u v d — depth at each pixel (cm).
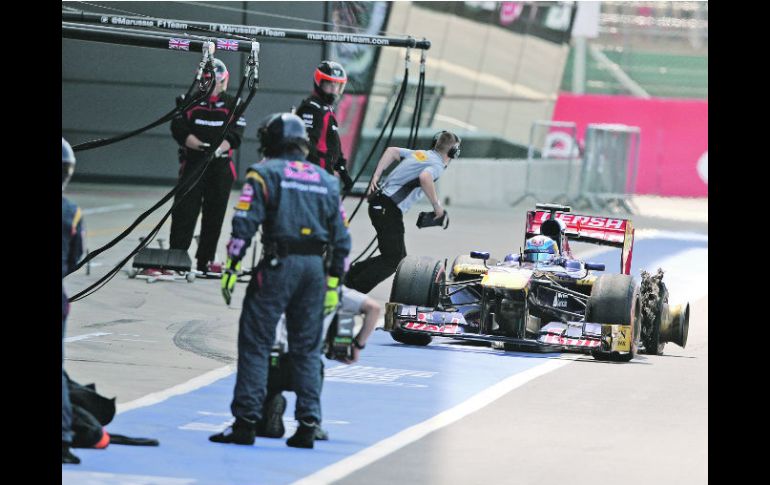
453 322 4194
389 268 4859
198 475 2459
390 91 10994
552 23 11950
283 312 2719
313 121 4909
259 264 2684
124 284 5509
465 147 11569
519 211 10812
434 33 11175
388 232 4831
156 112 11006
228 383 3491
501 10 11588
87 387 2712
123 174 11094
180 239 5719
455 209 10631
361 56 10744
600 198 11525
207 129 5525
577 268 4303
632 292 4088
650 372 3919
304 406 2738
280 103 10588
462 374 3766
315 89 4947
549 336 4078
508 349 4297
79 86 10969
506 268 4272
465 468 2614
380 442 2833
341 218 2736
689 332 4916
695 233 9438
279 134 2720
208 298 5231
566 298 4438
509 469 2622
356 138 10900
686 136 12744
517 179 11538
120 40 3869
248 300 2700
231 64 10462
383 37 4753
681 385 3709
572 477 2573
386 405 3266
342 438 2859
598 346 4041
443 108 11400
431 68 11219
